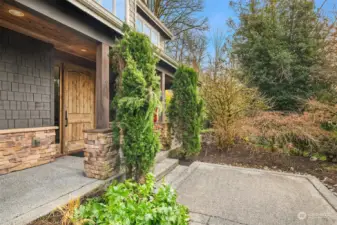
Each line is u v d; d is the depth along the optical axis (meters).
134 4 6.41
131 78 3.06
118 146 3.46
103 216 1.72
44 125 4.06
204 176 4.17
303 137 5.51
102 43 3.45
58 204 2.27
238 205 2.88
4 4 2.36
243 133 5.94
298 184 3.75
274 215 2.61
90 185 2.87
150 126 3.28
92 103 5.79
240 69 9.91
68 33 3.43
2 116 3.33
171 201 1.95
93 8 2.95
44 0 2.53
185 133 5.44
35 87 3.88
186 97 5.42
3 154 3.25
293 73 9.61
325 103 6.50
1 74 3.32
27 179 3.05
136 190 2.25
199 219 2.49
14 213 2.06
